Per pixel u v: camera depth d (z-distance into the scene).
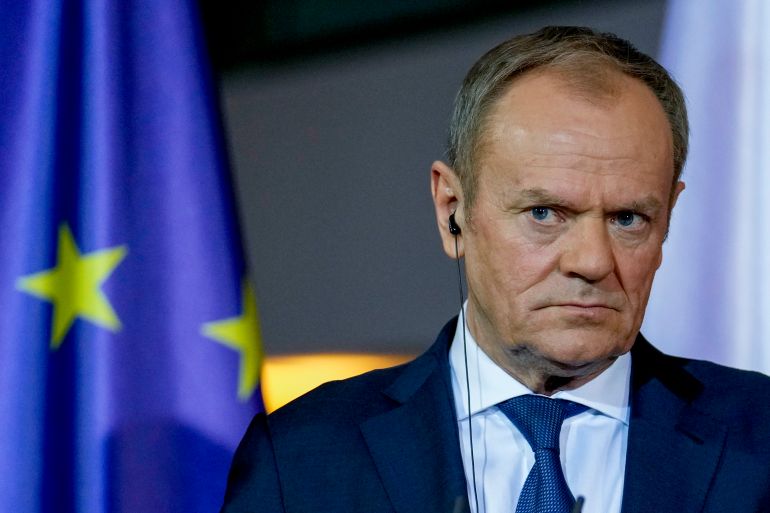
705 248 7.41
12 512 5.05
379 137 9.41
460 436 4.80
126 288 5.27
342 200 9.50
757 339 7.25
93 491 5.14
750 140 7.43
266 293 9.68
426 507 4.56
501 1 9.04
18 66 5.29
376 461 4.71
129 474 5.18
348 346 9.37
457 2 9.20
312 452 4.79
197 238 5.34
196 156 5.39
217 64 10.09
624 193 4.26
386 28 9.52
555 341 4.32
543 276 4.32
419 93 9.30
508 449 4.72
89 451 5.16
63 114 5.30
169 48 5.45
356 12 9.60
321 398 5.08
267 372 9.46
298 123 9.77
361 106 9.52
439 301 9.05
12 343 5.15
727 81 7.56
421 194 9.20
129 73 5.39
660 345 7.46
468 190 4.59
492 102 4.50
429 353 5.11
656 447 4.57
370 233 9.37
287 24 9.88
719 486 4.47
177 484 5.24
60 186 5.26
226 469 5.25
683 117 4.64
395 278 9.22
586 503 4.57
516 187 4.32
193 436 5.28
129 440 5.20
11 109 5.27
